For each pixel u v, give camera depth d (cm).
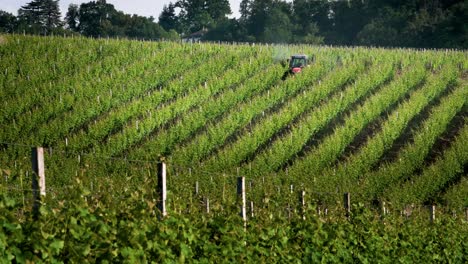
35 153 2688
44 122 17425
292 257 4416
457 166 16412
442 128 18488
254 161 15762
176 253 3177
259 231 4169
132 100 19738
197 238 3434
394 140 18088
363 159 16488
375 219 6362
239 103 19212
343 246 5256
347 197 6228
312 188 14700
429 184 15550
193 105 19175
